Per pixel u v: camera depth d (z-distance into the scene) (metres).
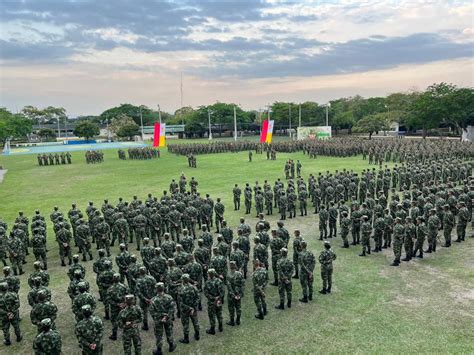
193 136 125.69
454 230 20.45
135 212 20.91
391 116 89.00
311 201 28.44
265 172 41.06
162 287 10.59
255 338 11.20
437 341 10.61
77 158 65.94
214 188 33.53
